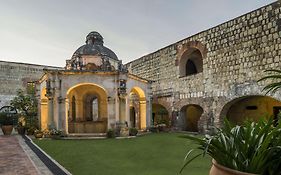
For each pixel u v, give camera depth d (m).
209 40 22.44
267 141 3.47
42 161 10.57
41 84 24.55
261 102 21.39
